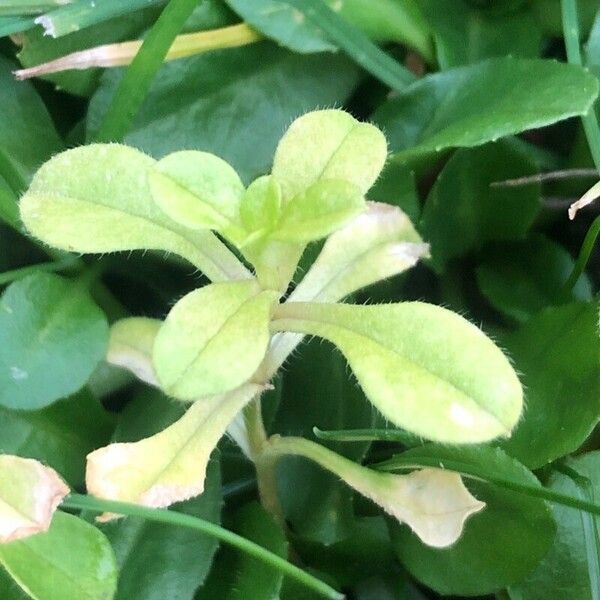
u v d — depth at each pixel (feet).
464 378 0.17
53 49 0.27
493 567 0.22
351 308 0.19
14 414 0.24
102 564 0.19
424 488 0.21
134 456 0.19
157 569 0.22
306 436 0.26
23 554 0.19
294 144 0.19
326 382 0.26
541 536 0.21
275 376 0.25
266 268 0.19
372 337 0.18
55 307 0.24
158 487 0.18
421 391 0.17
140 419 0.24
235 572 0.23
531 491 0.21
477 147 0.27
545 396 0.24
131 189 0.19
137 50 0.27
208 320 0.17
